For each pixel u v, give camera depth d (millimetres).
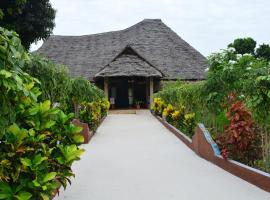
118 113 29812
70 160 4363
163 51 41094
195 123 12039
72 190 6043
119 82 33875
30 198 3559
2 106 2936
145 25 44656
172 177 6926
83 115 13836
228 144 7363
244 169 6527
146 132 15328
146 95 33312
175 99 17078
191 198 5535
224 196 5578
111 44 43656
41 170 3713
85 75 38969
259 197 5469
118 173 7348
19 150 3371
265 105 6480
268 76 6148
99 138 13344
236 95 9031
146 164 8258
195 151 9766
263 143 6770
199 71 38438
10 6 16844
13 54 3076
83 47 44438
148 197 5633
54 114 4125
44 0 20031
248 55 9359
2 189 3232
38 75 5875
